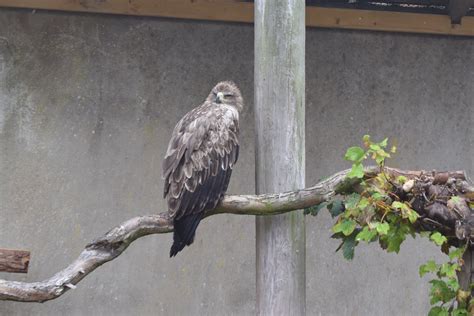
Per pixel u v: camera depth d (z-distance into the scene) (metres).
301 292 8.22
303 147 8.23
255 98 8.30
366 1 11.80
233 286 11.34
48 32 11.10
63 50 11.12
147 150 11.24
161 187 11.24
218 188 7.87
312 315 11.50
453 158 12.02
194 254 11.27
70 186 11.06
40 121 11.04
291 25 8.18
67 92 11.12
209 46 11.44
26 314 10.91
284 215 8.17
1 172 10.94
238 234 11.38
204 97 11.38
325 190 7.92
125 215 11.15
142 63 11.29
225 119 8.03
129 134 11.22
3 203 10.91
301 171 8.19
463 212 7.81
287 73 8.16
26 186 10.98
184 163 7.81
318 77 11.72
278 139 8.14
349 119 11.76
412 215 7.77
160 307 11.17
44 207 11.00
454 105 12.05
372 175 7.97
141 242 11.17
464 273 8.09
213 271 11.30
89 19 11.19
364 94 11.82
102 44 11.22
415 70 11.97
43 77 11.07
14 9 11.03
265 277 8.19
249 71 11.51
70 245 11.02
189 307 11.23
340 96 11.76
